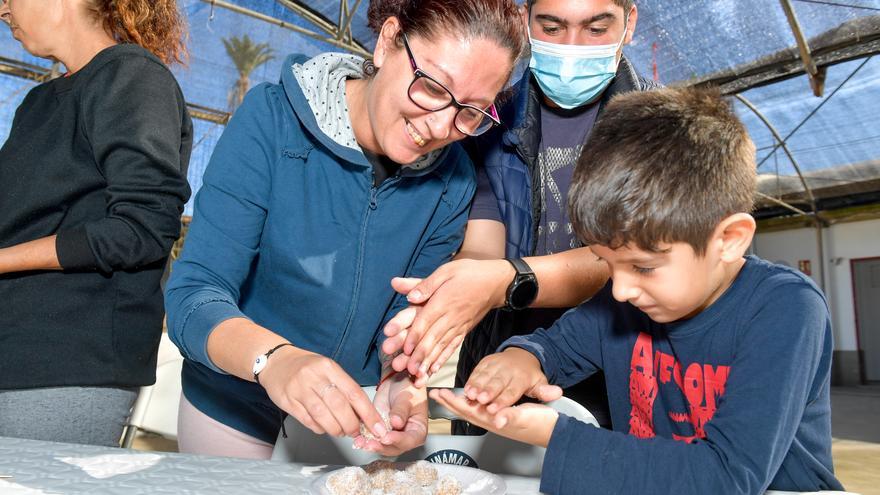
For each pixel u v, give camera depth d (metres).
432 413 1.17
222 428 1.36
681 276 0.86
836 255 13.53
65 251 1.15
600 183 0.86
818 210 13.29
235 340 0.94
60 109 1.29
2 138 8.27
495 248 1.48
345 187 1.22
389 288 1.29
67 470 0.86
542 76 1.51
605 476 0.80
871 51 7.75
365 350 1.33
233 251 1.15
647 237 0.83
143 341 1.28
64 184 1.26
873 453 5.06
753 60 8.26
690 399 1.02
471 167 1.38
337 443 1.15
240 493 0.79
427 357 1.09
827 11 7.54
